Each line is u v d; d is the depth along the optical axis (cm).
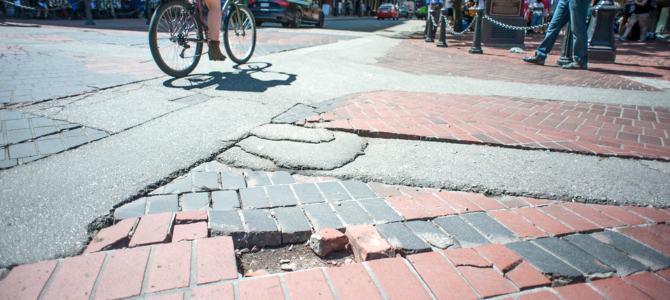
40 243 162
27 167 225
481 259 163
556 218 201
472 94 474
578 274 156
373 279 149
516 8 1101
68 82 407
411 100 423
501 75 629
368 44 969
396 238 177
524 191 227
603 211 210
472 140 302
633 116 399
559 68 743
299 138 290
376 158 267
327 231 179
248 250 177
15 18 1639
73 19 1802
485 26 1127
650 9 1512
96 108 332
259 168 245
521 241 179
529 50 1074
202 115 331
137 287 139
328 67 589
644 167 268
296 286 143
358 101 403
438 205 210
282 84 457
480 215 201
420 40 1281
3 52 572
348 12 4812
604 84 576
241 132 296
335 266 170
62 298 133
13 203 188
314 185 226
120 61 543
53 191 201
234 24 541
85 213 184
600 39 843
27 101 337
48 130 280
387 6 3941
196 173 234
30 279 141
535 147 294
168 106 349
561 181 241
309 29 1450
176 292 138
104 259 152
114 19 1947
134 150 256
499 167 259
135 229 173
